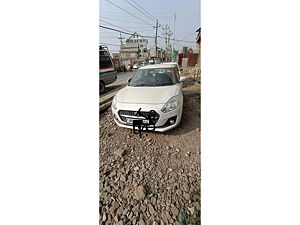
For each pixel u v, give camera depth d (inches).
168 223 48.7
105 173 66.9
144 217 50.5
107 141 90.0
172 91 96.8
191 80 285.6
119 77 487.5
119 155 77.2
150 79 115.0
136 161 74.0
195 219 49.3
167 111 86.0
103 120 120.4
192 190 57.9
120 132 99.8
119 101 96.0
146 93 97.3
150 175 65.6
